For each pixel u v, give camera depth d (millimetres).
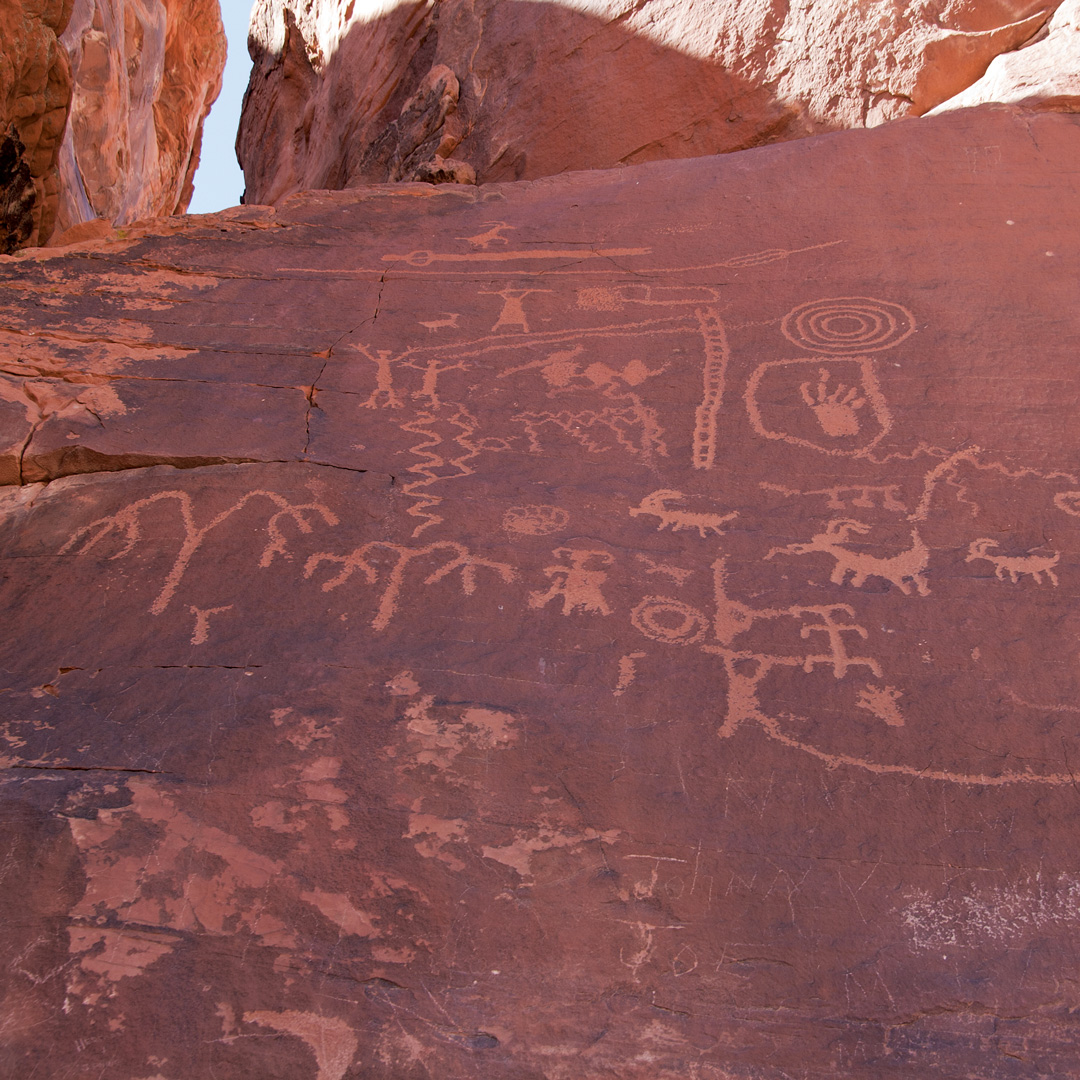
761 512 2820
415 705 2287
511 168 6086
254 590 2623
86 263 4008
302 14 8906
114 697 2324
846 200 4070
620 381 3361
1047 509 2732
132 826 2018
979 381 3170
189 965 1821
